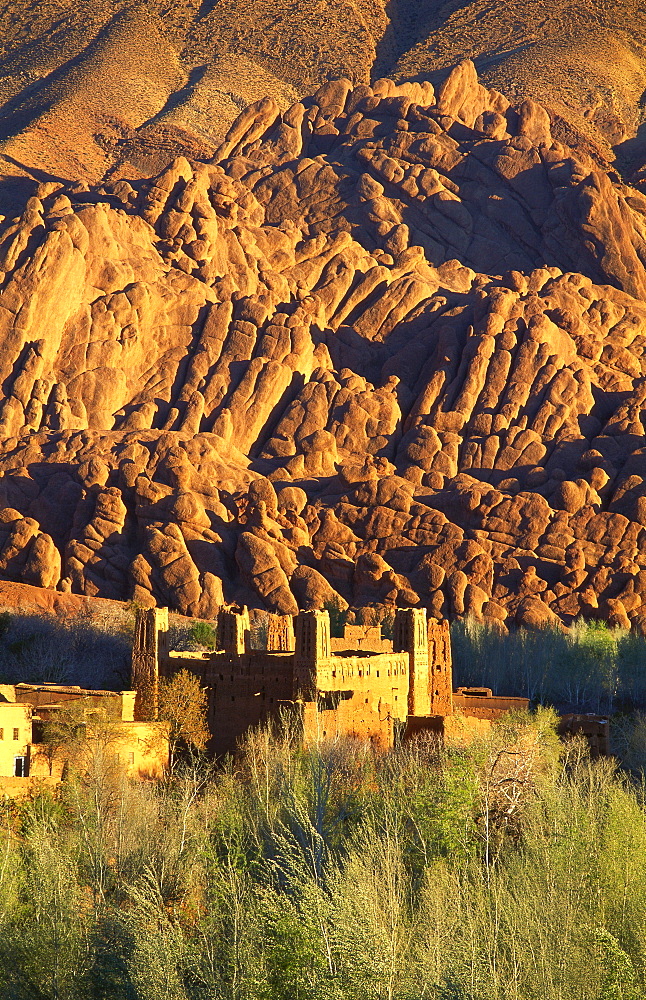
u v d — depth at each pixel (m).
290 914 129.25
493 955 125.00
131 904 148.88
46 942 139.50
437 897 137.12
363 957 121.31
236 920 131.62
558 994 122.12
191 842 164.12
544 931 131.88
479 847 162.38
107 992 131.88
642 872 147.12
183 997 127.69
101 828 165.62
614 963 125.12
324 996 119.19
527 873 148.50
